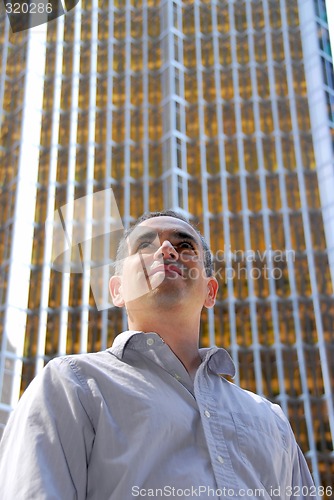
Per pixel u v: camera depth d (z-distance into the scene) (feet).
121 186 141.49
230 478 5.90
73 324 125.08
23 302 124.67
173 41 157.17
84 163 142.51
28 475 5.43
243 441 6.38
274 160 143.74
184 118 149.48
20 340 121.39
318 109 147.02
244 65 156.35
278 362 124.77
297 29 159.12
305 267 132.77
